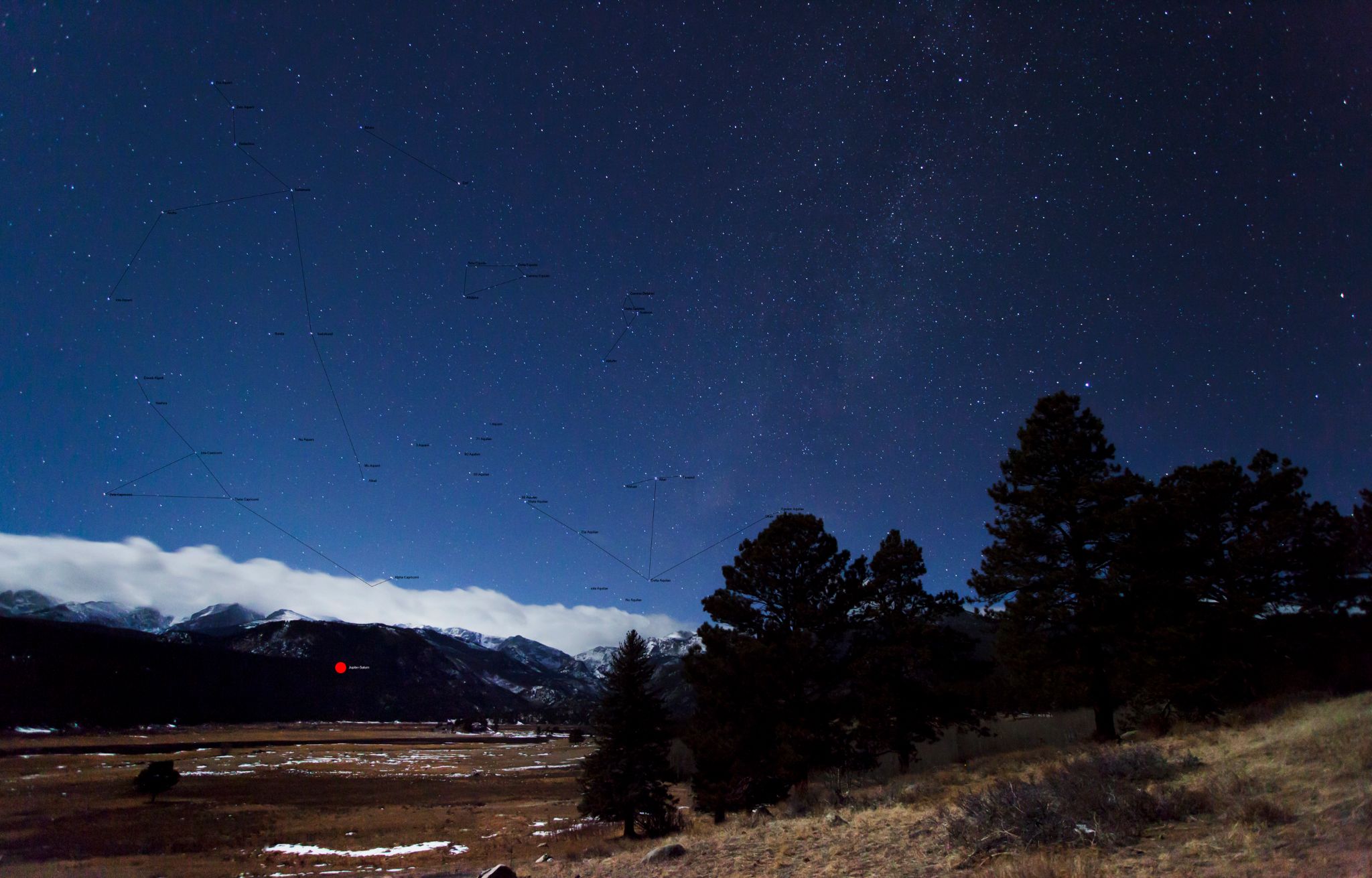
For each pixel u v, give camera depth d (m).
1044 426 27.36
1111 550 24.64
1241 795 8.46
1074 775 10.84
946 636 29.19
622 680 35.31
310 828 47.97
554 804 63.69
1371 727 9.83
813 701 28.59
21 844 41.53
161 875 30.67
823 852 11.06
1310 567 22.81
